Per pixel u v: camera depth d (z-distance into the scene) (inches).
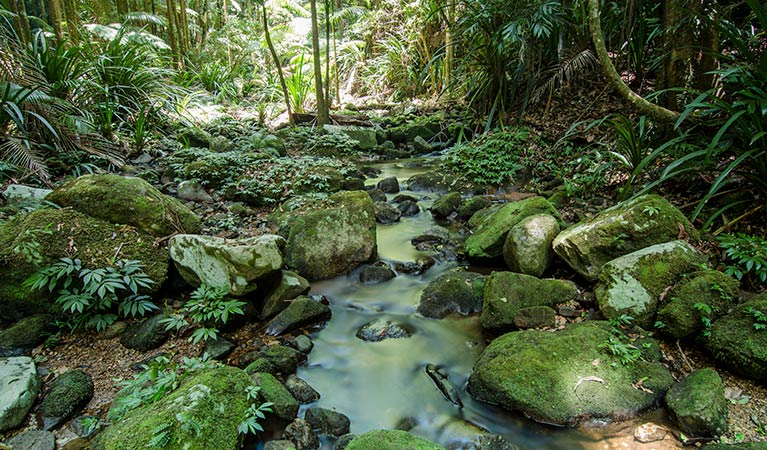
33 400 79.9
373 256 140.9
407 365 98.2
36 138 170.4
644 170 150.3
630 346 88.7
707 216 121.1
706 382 78.0
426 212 183.6
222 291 106.3
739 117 105.7
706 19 121.6
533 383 82.8
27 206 120.5
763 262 96.3
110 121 202.5
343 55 440.1
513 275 111.3
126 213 117.0
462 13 262.4
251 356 95.2
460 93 318.7
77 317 101.2
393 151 281.6
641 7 192.4
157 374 83.0
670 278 97.9
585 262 112.6
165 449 65.7
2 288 99.7
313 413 81.1
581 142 202.4
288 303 112.3
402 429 80.8
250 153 213.6
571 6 215.2
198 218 132.0
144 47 283.4
